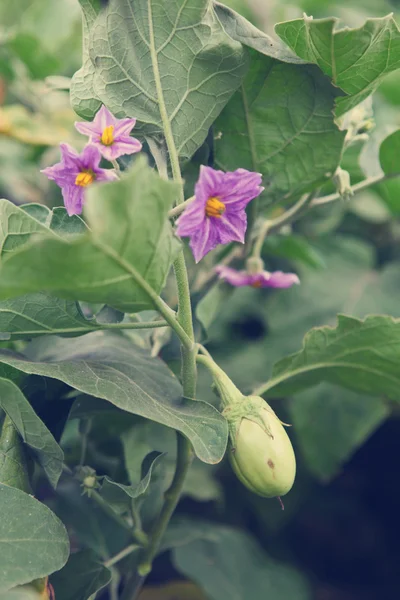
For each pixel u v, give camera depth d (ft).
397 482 3.51
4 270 1.63
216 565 2.80
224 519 3.21
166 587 3.11
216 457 1.83
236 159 2.17
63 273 1.66
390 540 3.54
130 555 2.30
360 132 2.41
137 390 1.91
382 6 4.04
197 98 1.98
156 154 1.97
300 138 2.11
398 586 3.36
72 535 2.83
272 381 2.19
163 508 2.10
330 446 2.72
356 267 3.10
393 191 2.70
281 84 2.04
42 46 2.95
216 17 1.96
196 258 1.79
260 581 2.80
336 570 3.45
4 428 1.93
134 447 2.25
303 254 2.75
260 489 1.89
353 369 2.17
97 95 1.97
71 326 1.92
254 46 1.98
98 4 1.96
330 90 2.03
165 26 1.95
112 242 1.64
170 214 1.85
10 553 1.76
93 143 1.78
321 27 1.91
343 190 2.18
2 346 2.21
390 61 1.98
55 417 2.03
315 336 2.11
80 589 2.02
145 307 1.81
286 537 3.47
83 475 2.04
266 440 1.88
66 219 1.92
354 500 3.58
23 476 1.92
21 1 3.63
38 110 3.16
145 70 1.97
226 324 3.00
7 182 3.06
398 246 3.29
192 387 1.97
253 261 2.35
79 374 1.88
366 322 2.04
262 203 2.23
